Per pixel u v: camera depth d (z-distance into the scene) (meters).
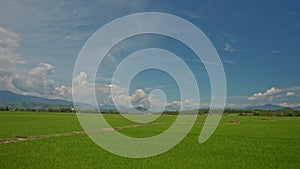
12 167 20.55
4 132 42.97
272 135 46.19
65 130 48.72
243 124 74.56
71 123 64.81
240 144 34.88
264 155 27.28
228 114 154.12
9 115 94.50
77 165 21.73
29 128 50.72
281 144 35.38
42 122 66.75
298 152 29.19
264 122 85.44
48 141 34.16
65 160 23.38
